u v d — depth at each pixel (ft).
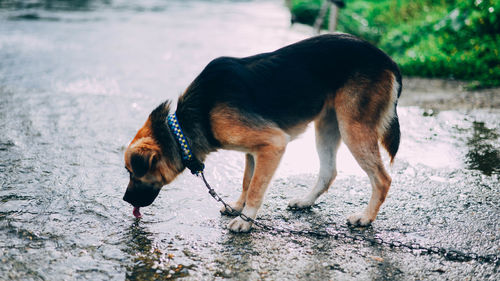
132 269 9.14
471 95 22.31
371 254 9.77
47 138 16.51
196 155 10.81
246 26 48.06
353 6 45.27
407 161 14.87
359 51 10.82
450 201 12.07
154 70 27.99
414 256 9.66
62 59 30.17
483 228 10.66
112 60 30.50
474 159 14.76
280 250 9.94
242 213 10.83
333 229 10.86
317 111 11.25
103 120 18.78
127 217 11.29
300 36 41.32
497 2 27.12
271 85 10.63
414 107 20.70
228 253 9.80
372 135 10.84
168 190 12.90
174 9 61.21
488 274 8.95
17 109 19.66
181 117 10.63
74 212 11.41
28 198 11.97
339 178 13.87
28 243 9.93
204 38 39.91
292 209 11.96
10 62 28.73
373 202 10.98
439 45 28.81
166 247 10.00
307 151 16.31
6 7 53.98
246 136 10.31
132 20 49.60
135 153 9.98
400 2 40.70
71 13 52.42
